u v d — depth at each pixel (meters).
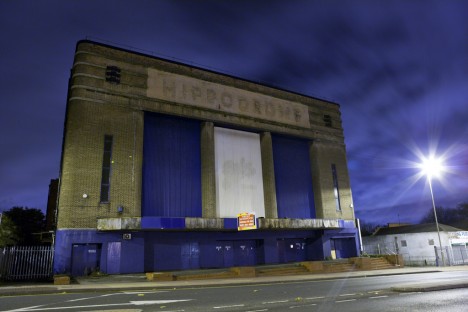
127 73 31.41
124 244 27.53
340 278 24.00
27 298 14.34
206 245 31.92
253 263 34.62
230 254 33.47
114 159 28.98
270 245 35.22
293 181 39.75
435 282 16.12
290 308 10.87
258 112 37.84
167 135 32.97
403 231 48.31
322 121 43.06
